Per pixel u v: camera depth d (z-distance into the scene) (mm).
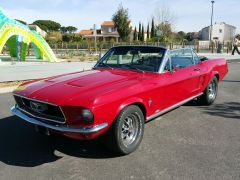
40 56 26578
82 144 4660
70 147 4551
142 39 67812
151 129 5375
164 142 4734
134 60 5238
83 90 3934
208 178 3572
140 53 5238
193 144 4652
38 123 3949
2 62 21016
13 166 3916
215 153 4301
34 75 11906
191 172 3721
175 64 5512
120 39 61562
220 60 7594
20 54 24672
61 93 3893
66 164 3975
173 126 5559
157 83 4703
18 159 4133
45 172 3744
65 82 4359
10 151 4406
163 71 4988
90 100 3621
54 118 3865
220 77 7488
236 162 4008
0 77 11109
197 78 6145
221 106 7137
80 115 3648
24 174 3689
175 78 5230
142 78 4605
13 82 10625
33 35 22375
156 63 5012
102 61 5602
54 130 3848
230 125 5641
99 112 3664
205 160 4066
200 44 43156
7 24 20312
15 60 24234
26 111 4285
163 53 5070
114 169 3812
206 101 6957
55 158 4164
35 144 4676
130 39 63312
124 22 60312
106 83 4227
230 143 4695
